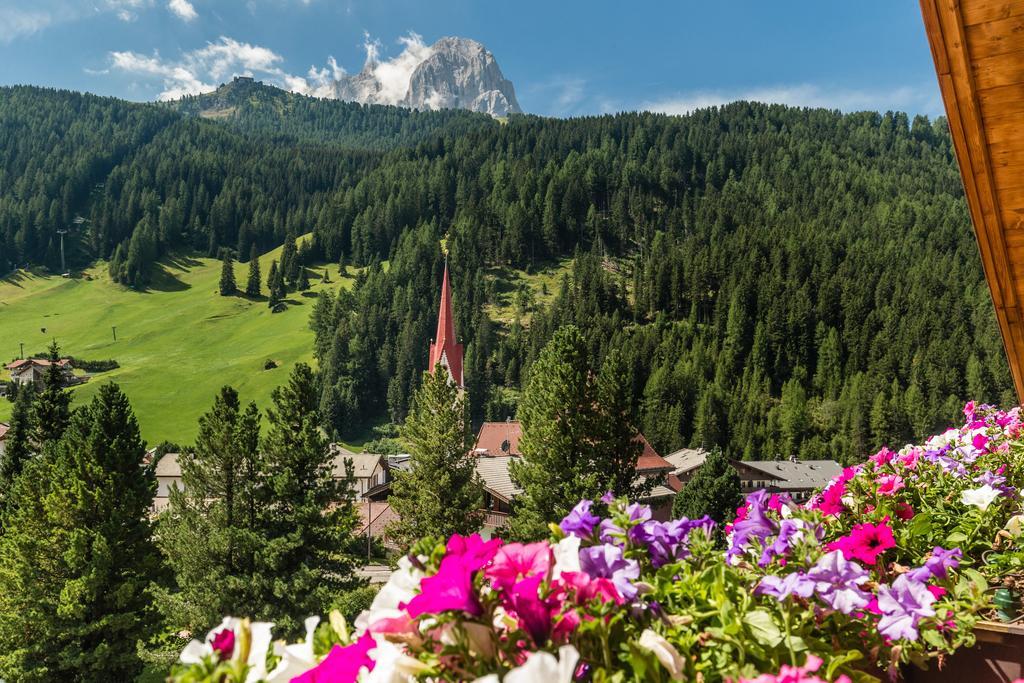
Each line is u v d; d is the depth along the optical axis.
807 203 182.88
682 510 34.12
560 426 21.09
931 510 3.19
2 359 135.88
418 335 121.81
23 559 21.98
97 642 22.19
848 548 2.33
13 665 21.56
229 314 157.12
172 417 107.50
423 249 155.75
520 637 1.32
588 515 1.70
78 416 25.16
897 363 111.19
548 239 173.12
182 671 1.17
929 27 2.84
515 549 1.48
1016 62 2.83
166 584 27.25
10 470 33.44
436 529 29.11
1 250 185.12
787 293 128.75
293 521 24.12
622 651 1.39
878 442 92.19
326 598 22.78
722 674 1.45
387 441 104.44
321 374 117.50
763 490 2.18
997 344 106.00
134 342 144.00
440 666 1.28
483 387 118.06
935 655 2.14
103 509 22.72
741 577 1.85
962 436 4.77
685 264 144.62
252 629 1.28
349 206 195.12
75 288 177.00
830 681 1.36
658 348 121.88
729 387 110.94
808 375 119.06
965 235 145.12
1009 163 3.24
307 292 166.75
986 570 2.73
